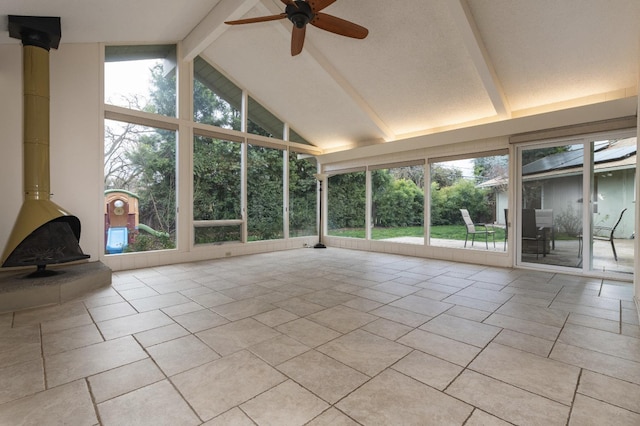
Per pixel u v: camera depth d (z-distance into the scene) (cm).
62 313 284
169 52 536
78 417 145
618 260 417
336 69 513
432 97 512
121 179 481
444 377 180
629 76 387
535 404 155
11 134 388
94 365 192
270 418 145
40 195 351
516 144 488
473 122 537
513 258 494
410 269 485
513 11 351
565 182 449
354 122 633
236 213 623
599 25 339
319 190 795
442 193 588
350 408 153
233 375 182
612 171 418
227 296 339
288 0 282
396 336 237
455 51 421
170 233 532
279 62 536
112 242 473
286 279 418
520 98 464
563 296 339
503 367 191
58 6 324
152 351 211
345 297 337
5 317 273
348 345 221
